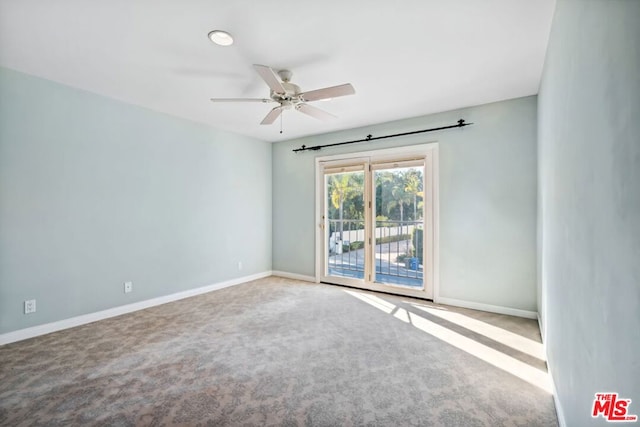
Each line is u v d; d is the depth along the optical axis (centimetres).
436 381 206
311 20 198
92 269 317
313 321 316
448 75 278
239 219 485
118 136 337
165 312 345
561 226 169
